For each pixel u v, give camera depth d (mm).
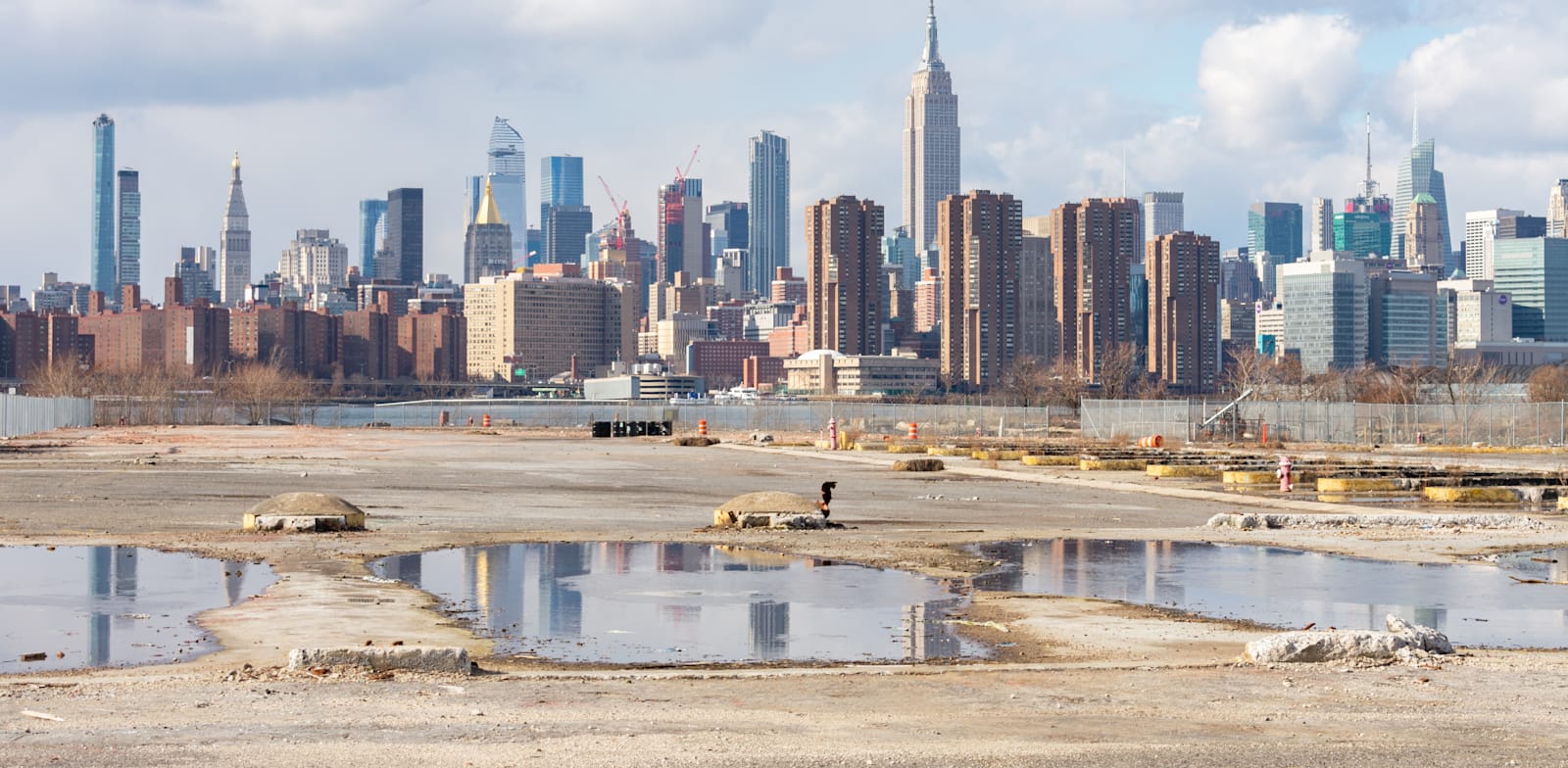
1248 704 12938
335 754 10594
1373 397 127312
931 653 16359
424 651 14398
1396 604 20781
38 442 80812
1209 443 86500
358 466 57625
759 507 32094
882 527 32719
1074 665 15125
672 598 20844
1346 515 33906
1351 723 12141
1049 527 33156
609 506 38469
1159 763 10562
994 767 10406
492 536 29344
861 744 11156
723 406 136375
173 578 22328
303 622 17938
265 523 29562
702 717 12156
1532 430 91188
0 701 12586
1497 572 24719
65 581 21922
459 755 10602
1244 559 26422
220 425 129000
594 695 13203
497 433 110188
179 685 13484
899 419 111562
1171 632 17984
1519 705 12953
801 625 18406
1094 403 97250
